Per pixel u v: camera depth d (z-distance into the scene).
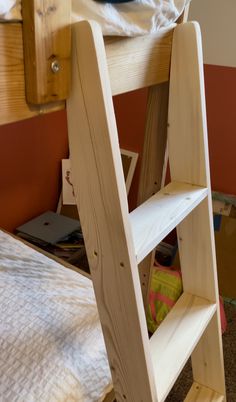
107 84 0.62
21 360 1.02
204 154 0.94
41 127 2.16
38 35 0.52
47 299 1.24
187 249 1.10
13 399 0.92
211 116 1.93
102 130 0.63
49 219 2.29
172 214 0.84
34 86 0.55
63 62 0.59
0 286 1.29
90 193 0.71
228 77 1.81
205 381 1.28
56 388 0.96
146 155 1.08
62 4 0.54
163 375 0.87
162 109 1.00
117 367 0.86
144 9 0.69
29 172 2.20
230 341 1.75
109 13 0.62
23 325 1.13
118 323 0.80
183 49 0.85
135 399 0.86
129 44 0.71
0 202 2.11
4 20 0.49
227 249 1.96
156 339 0.96
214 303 1.11
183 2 0.79
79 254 2.15
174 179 1.02
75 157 0.70
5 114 0.53
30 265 1.44
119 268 0.73
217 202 1.97
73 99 0.63
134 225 0.79
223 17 1.72
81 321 1.17
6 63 0.51
